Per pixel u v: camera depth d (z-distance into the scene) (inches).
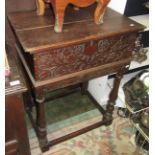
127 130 57.8
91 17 41.8
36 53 31.2
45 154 49.4
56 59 34.2
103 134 55.9
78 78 39.9
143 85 58.1
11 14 39.6
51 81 36.4
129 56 45.6
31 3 41.6
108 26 38.9
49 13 40.9
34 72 34.1
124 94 59.7
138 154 51.9
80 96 67.8
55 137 53.9
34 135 53.7
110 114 56.1
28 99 55.2
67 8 44.3
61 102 65.0
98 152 51.2
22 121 32.9
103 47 38.7
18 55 44.7
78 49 35.5
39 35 33.6
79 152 50.8
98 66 41.4
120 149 52.6
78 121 59.3
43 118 43.0
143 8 58.4
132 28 39.0
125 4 50.0
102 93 61.9
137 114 55.7
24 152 38.9
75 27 37.3
